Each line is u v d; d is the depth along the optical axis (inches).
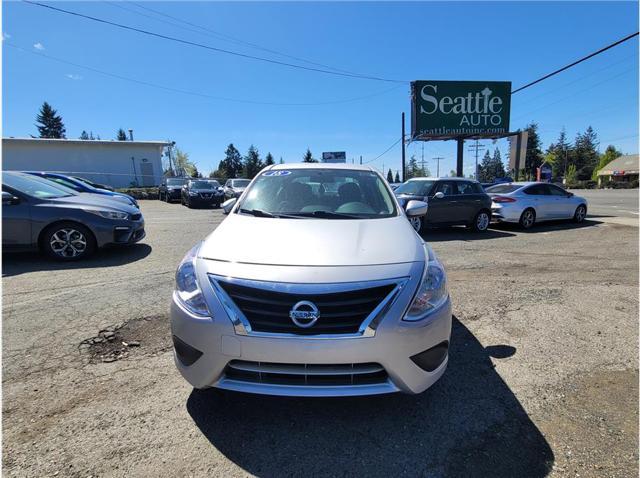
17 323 141.3
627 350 125.5
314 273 83.3
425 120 823.1
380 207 134.4
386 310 81.7
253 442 83.0
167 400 97.0
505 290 189.2
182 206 765.3
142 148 1175.0
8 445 80.6
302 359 78.9
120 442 82.3
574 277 213.6
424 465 76.9
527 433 86.0
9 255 253.0
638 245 317.7
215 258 91.0
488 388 103.6
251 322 81.0
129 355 119.3
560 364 116.4
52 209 230.5
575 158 3275.1
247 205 135.8
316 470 75.7
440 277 94.4
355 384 82.4
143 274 208.4
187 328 85.4
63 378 106.0
